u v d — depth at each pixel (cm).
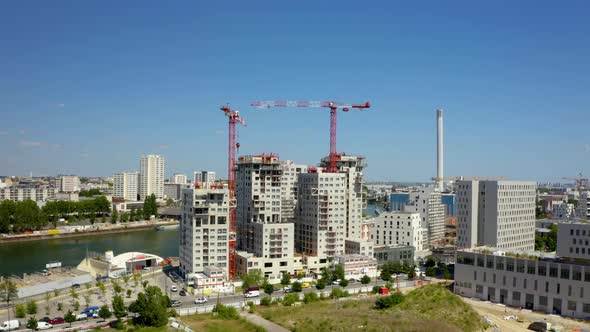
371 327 19288
